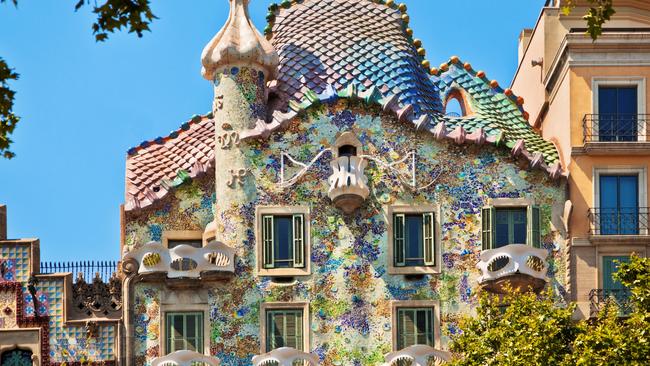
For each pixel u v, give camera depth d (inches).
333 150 2135.8
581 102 2156.7
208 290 2107.5
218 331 2096.5
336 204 2119.8
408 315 2107.5
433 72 2290.8
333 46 2223.2
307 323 2098.9
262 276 2108.8
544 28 2297.0
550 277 2122.3
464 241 2126.0
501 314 2047.2
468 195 2137.1
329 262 2116.1
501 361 1915.6
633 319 1908.2
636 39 2161.7
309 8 2272.4
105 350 2094.0
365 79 2196.1
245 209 2122.3
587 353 1876.2
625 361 1879.9
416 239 2127.2
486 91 2285.9
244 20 2172.7
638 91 2160.4
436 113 2214.6
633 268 1942.7
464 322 1991.9
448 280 2114.9
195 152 2208.4
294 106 2134.6
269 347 2095.2
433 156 2143.2
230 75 2146.9
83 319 2101.4
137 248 2113.7
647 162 2140.7
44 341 2092.8
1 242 2111.2
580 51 2165.4
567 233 2128.4
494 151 2149.4
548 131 2256.4
